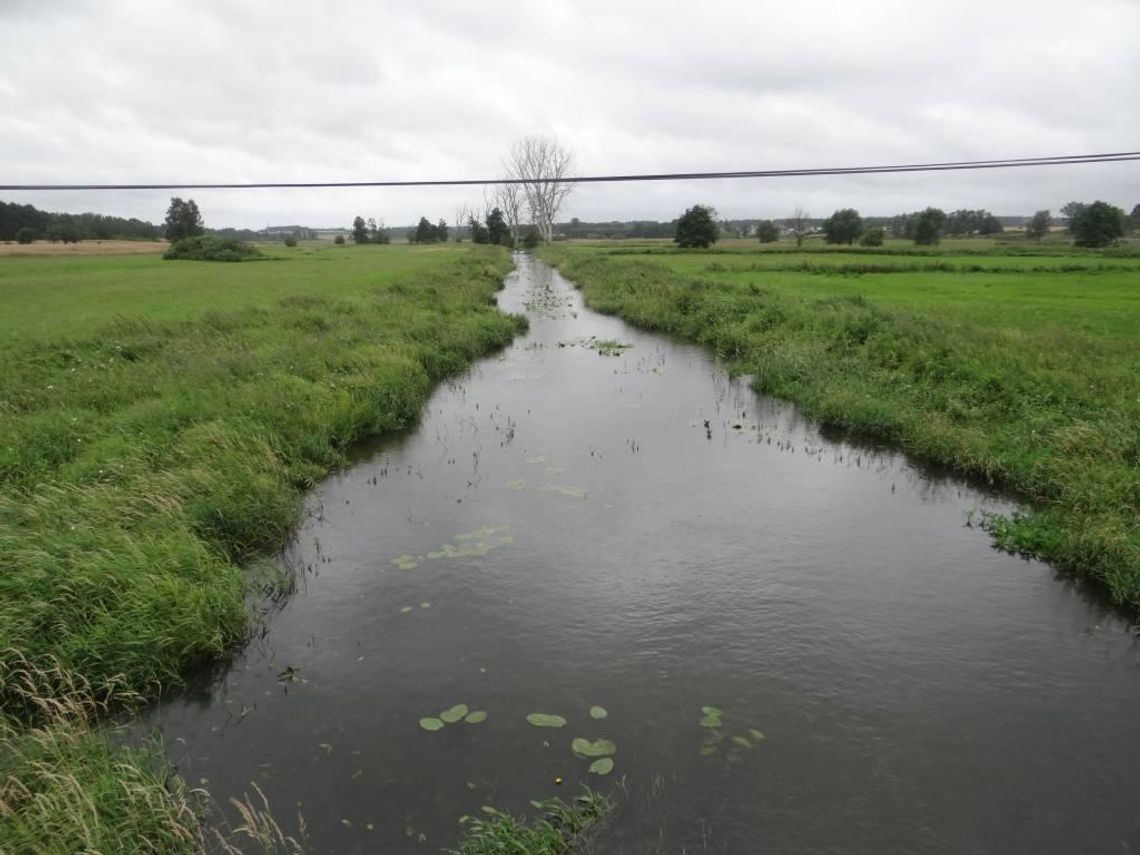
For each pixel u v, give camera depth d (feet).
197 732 17.94
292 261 214.90
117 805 14.56
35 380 45.98
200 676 20.24
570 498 32.60
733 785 15.93
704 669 20.10
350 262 203.51
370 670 20.25
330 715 18.42
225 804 15.47
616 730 17.67
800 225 370.12
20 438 33.14
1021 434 37.11
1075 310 81.25
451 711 18.42
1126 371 44.83
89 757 15.93
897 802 15.49
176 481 28.55
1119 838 14.61
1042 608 23.56
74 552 22.11
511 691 19.20
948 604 23.70
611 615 22.86
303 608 23.56
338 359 51.26
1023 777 16.28
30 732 16.61
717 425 44.73
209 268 177.17
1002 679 19.84
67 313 82.17
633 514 30.81
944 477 35.47
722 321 77.20
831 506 31.83
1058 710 18.58
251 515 28.12
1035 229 407.44
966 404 43.11
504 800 15.53
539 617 22.79
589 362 65.98
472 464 37.29
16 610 19.69
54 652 19.21
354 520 30.37
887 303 88.94
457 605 23.58
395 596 24.20
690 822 14.89
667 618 22.68
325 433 38.75
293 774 16.39
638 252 250.37
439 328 70.44
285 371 47.70
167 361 50.93
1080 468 31.78
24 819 13.85
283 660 20.88
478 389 54.90
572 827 14.69
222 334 62.03
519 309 109.19
